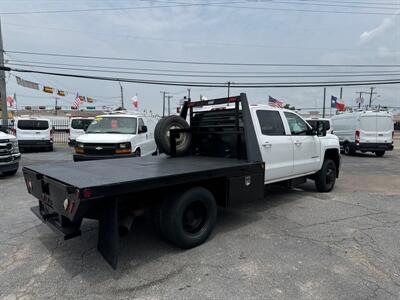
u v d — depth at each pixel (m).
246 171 4.72
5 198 6.61
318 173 7.10
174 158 5.71
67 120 35.84
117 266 3.50
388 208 5.91
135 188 3.33
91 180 3.32
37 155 15.94
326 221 5.09
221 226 4.84
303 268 3.44
